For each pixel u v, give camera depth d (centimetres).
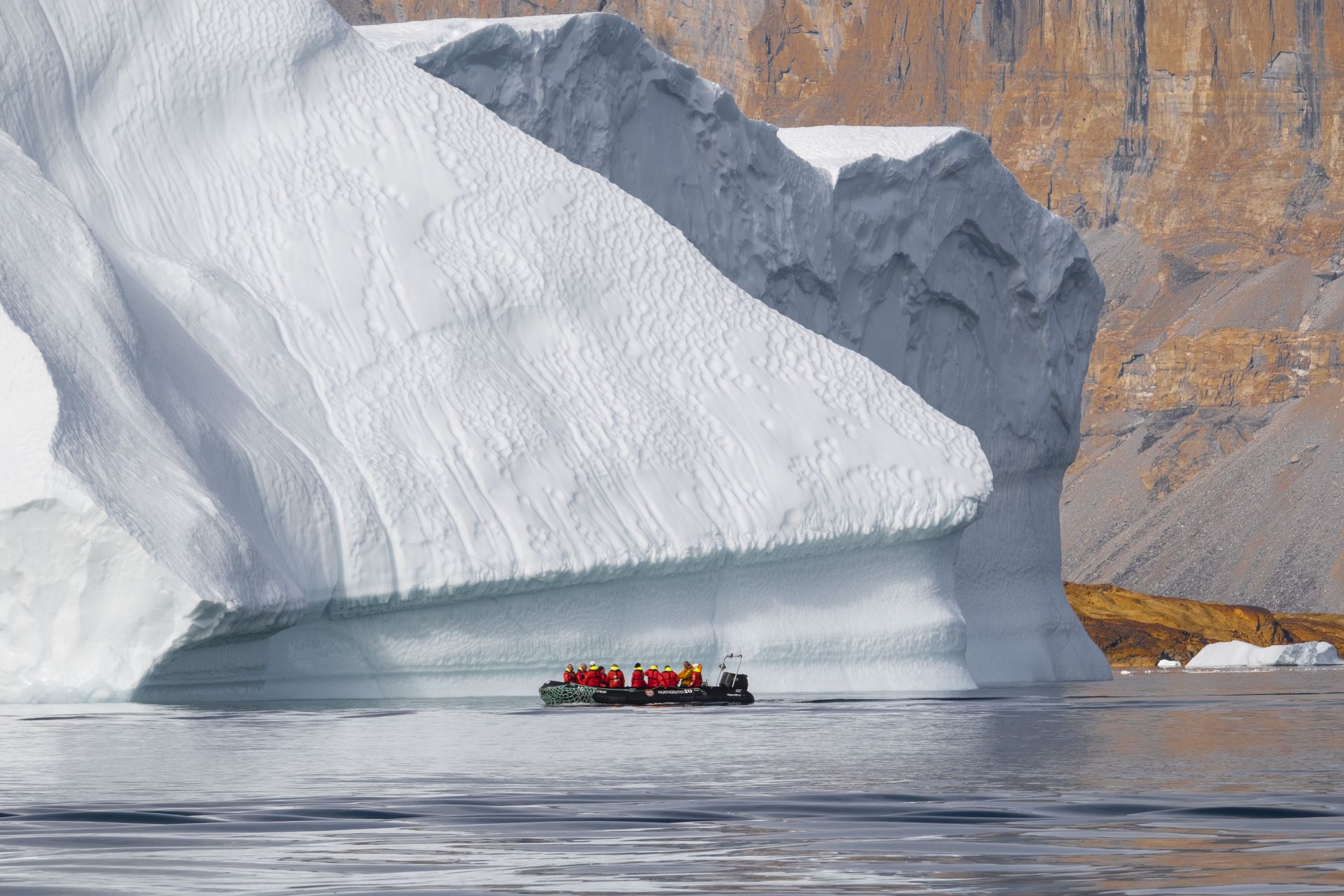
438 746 9988
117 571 13612
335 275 18075
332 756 9244
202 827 6269
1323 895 4712
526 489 16888
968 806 6969
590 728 11750
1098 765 8988
